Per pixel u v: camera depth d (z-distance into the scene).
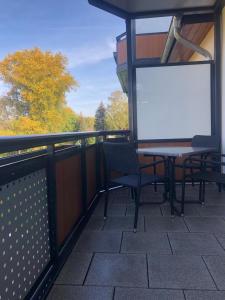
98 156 3.92
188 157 3.70
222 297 1.74
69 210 2.47
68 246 2.32
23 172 1.53
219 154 3.65
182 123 4.64
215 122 4.53
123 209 3.46
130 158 2.82
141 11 4.34
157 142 4.68
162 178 3.06
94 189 3.69
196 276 1.96
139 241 2.54
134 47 4.71
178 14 4.36
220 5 4.12
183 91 4.61
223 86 4.33
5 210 1.34
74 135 2.50
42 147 1.87
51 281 1.91
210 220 3.00
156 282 1.91
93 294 1.80
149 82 4.64
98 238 2.62
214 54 4.47
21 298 1.50
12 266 1.41
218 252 2.29
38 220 1.75
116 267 2.11
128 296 1.77
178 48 5.57
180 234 2.66
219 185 4.11
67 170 2.46
